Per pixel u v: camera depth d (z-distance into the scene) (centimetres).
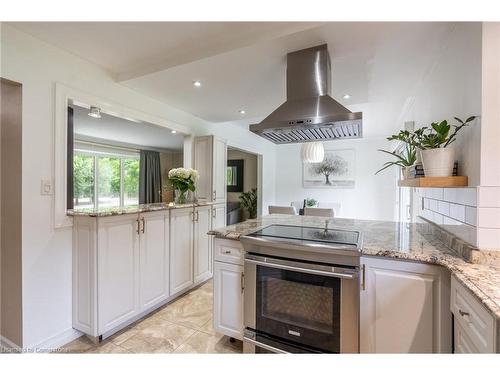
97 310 186
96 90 220
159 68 213
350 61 192
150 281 230
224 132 435
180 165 762
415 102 276
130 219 212
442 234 161
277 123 182
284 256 156
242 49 178
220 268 186
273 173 657
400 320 132
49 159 187
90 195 557
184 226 272
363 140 580
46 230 185
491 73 120
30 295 176
